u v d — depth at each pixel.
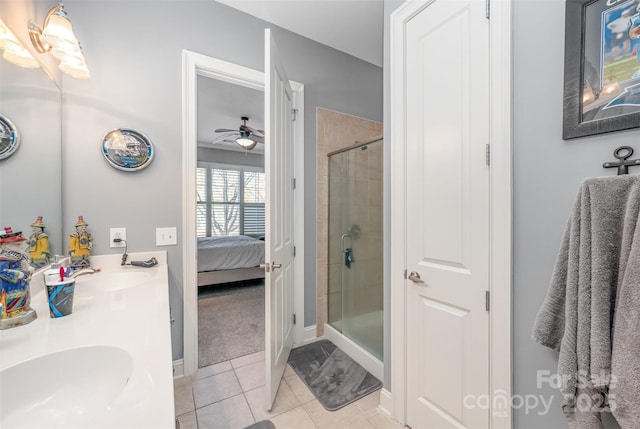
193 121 1.90
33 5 1.26
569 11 0.87
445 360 1.27
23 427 0.60
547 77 0.93
